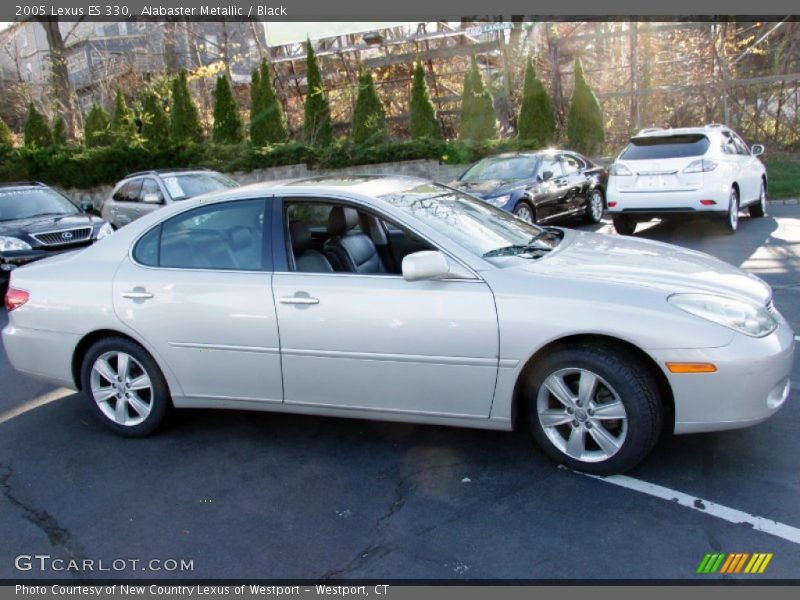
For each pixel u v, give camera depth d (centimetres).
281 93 2308
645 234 1152
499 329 373
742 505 348
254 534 353
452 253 395
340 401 417
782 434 417
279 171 1839
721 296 368
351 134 2148
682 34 1895
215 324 430
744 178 1123
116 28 3138
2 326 841
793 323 630
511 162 1244
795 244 970
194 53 2569
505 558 321
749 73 1883
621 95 1819
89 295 462
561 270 389
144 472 426
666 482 374
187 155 1895
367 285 400
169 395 461
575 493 369
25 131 2289
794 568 302
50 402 555
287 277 419
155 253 458
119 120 2222
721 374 349
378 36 2105
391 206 420
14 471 436
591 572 307
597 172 1362
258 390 434
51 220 1023
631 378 362
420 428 463
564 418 385
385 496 381
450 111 2119
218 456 442
